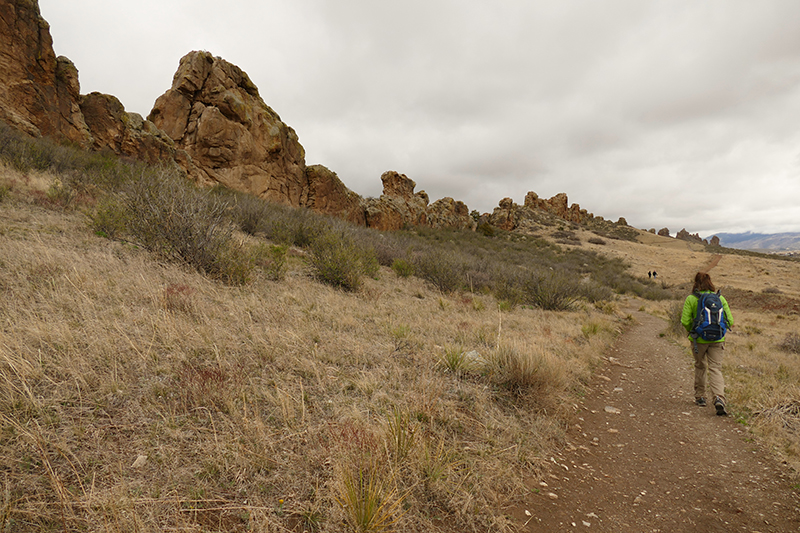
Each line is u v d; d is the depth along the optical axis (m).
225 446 2.43
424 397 3.47
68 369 2.85
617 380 6.46
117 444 2.30
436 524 2.25
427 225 46.50
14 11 14.60
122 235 7.57
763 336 14.12
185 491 2.06
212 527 1.87
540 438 3.59
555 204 109.62
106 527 1.63
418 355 4.91
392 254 16.08
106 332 3.56
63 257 5.23
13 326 3.18
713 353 4.89
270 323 4.88
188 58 22.75
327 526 1.99
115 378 2.90
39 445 2.00
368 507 1.98
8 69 14.40
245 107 24.42
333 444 2.60
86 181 10.24
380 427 2.86
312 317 5.69
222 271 6.72
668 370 7.26
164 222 6.81
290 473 2.35
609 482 3.15
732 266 49.62
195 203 7.21
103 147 17.61
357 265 8.91
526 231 75.62
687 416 4.72
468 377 4.64
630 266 50.81
